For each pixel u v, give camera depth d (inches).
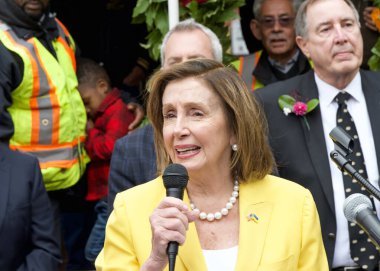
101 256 198.8
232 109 192.7
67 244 352.8
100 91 339.9
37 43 311.3
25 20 310.3
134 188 198.8
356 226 247.4
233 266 186.7
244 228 189.6
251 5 372.5
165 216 164.4
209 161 190.4
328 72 261.0
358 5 332.8
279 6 335.3
